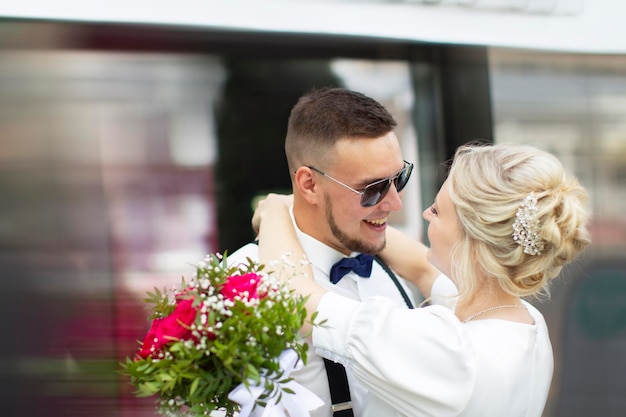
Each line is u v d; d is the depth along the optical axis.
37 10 2.11
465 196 1.35
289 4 2.34
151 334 1.21
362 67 2.44
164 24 2.23
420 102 2.51
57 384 2.16
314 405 1.29
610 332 2.72
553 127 2.66
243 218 2.34
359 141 1.58
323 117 1.61
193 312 1.15
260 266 1.29
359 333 1.33
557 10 2.62
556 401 2.68
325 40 2.39
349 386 1.58
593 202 2.71
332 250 1.74
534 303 2.71
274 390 1.21
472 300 1.42
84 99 2.20
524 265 1.31
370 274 1.79
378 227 1.70
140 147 2.25
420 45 2.49
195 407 1.13
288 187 2.38
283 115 2.37
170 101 2.27
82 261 2.20
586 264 2.72
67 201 2.19
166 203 2.27
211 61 2.30
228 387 1.17
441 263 1.49
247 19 2.31
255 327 1.11
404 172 1.66
